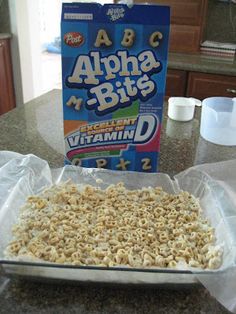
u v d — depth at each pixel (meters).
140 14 0.45
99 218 0.44
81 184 0.52
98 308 0.34
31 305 0.34
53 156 0.63
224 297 0.33
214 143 0.72
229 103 0.80
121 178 0.54
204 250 0.39
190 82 1.58
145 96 0.50
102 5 0.46
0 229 0.41
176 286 0.35
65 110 0.52
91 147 0.55
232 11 1.88
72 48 0.47
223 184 0.50
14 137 0.71
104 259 0.37
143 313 0.34
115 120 0.52
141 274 0.34
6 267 0.35
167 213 0.46
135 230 0.42
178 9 1.72
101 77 0.49
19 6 2.19
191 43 1.80
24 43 2.33
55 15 4.19
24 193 0.49
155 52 0.47
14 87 2.39
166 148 0.69
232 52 1.80
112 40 0.47
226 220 0.42
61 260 0.36
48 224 0.42
